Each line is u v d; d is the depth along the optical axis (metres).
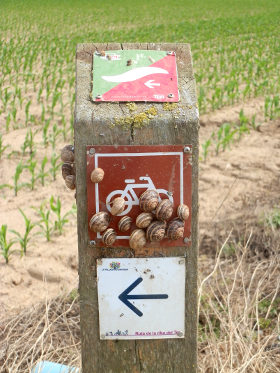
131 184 0.49
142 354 0.54
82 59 0.53
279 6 8.86
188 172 0.49
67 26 6.04
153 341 0.54
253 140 2.05
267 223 1.22
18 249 1.24
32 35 4.85
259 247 1.16
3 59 3.40
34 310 0.94
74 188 0.54
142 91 0.50
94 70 0.51
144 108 0.49
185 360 0.55
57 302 0.97
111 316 0.53
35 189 1.60
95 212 0.50
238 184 1.62
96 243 0.50
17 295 1.05
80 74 0.52
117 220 0.50
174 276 0.52
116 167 0.49
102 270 0.52
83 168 0.49
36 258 1.19
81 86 0.51
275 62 3.30
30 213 1.44
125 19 6.95
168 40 4.97
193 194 0.50
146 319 0.53
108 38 4.97
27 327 0.89
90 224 0.49
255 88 2.70
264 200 1.45
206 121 2.27
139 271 0.52
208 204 1.48
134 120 0.48
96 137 0.48
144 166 0.49
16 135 2.04
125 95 0.49
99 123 0.48
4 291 1.06
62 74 3.04
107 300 0.52
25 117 2.28
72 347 0.80
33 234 1.27
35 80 3.01
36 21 6.40
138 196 0.49
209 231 1.27
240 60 3.69
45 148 1.92
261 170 1.74
